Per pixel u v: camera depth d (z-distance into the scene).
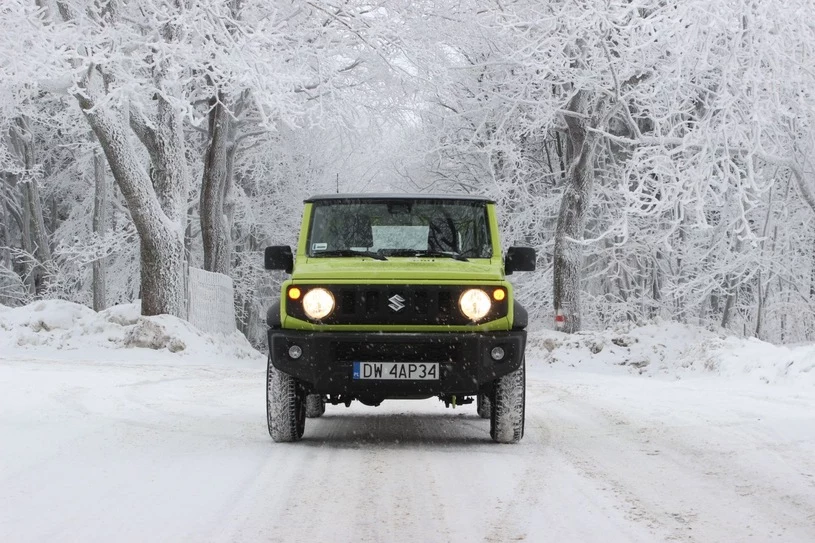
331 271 7.56
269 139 37.34
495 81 28.06
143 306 24.28
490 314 7.40
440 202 8.46
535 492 5.50
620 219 17.16
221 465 6.38
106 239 32.84
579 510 5.01
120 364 18.03
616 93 21.92
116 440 7.51
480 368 7.30
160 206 24.50
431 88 30.41
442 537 4.40
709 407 10.34
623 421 9.30
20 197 42.72
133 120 24.58
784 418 9.10
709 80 19.61
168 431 8.16
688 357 18.77
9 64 18.52
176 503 5.10
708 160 17.67
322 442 7.75
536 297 34.00
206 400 11.21
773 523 4.75
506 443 7.73
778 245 29.23
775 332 34.88
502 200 32.56
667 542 4.35
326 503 5.15
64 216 45.12
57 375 13.30
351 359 7.34
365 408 11.23
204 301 27.88
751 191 25.09
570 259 28.53
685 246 30.30
